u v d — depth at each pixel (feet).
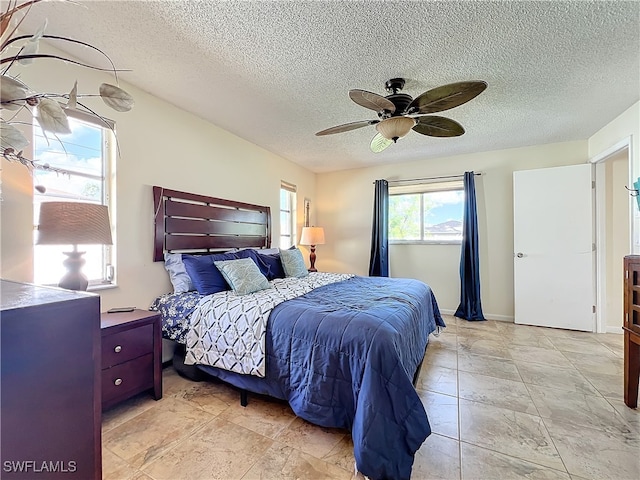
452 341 9.95
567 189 11.28
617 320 10.89
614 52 5.96
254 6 4.78
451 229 13.83
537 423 5.49
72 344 1.94
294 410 5.31
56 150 6.18
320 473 4.33
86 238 5.31
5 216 5.34
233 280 7.72
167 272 8.30
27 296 1.99
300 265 11.31
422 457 4.65
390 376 4.54
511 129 10.25
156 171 8.06
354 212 15.93
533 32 5.38
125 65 6.51
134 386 5.94
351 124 7.18
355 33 5.42
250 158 11.72
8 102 1.87
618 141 9.12
